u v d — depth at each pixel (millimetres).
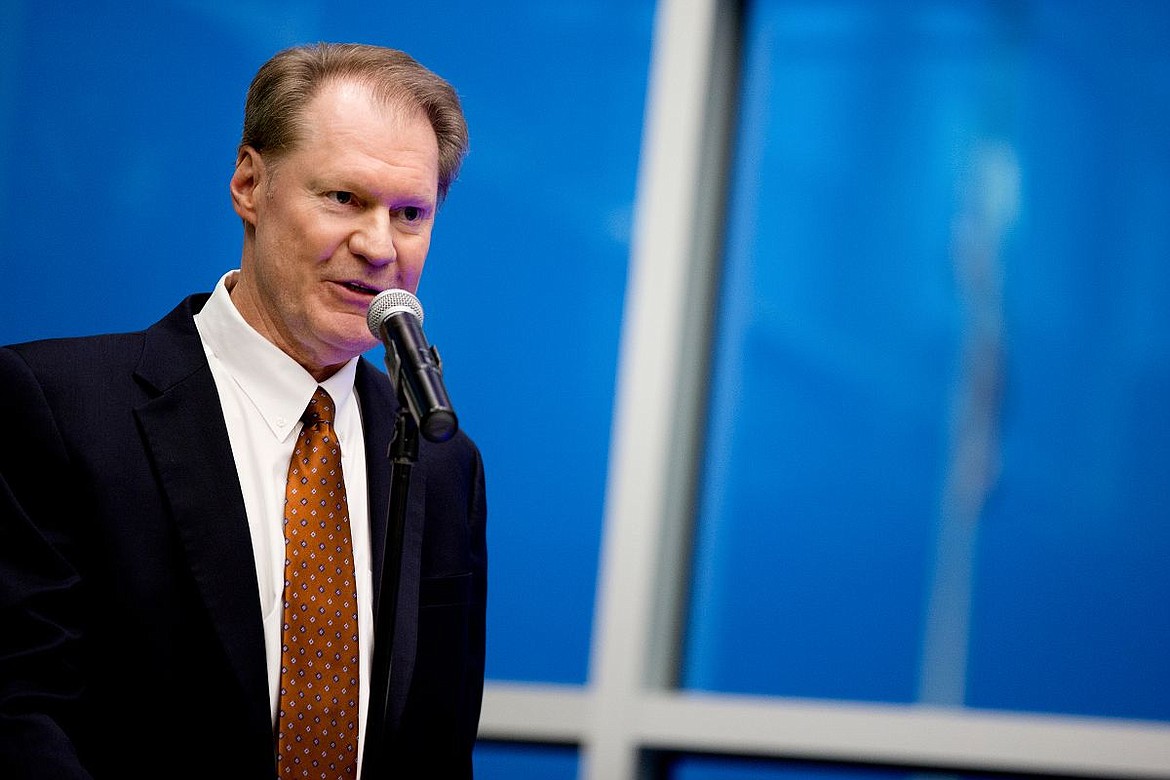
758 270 8312
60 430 3775
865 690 7855
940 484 7828
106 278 8062
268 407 4059
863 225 8133
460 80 8508
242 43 8273
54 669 3574
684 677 8203
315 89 4023
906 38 8188
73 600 3670
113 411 3850
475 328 8383
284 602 3895
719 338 8430
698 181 8500
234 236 8086
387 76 4090
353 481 4156
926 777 7777
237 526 3830
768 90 8438
